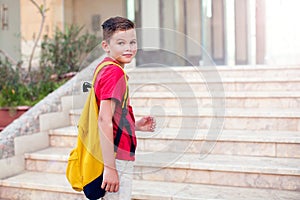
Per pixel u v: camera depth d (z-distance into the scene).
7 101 4.50
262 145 2.88
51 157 3.14
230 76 4.50
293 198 2.35
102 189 1.77
